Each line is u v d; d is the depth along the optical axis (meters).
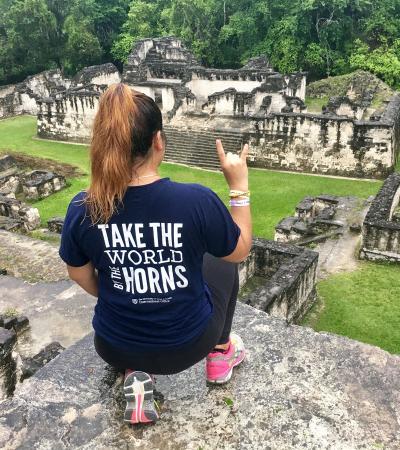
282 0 43.66
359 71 37.22
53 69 43.25
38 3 44.06
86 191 2.63
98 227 2.56
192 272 2.64
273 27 44.53
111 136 2.40
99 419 3.24
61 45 47.69
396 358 3.64
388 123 22.64
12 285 12.00
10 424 3.23
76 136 31.88
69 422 3.23
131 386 3.02
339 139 23.80
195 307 2.74
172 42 39.38
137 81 33.56
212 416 3.22
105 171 2.42
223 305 3.03
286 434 3.10
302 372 3.55
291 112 25.70
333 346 3.78
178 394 3.38
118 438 3.11
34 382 3.55
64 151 30.23
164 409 3.27
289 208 20.95
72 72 48.78
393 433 3.09
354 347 3.76
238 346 3.50
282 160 25.66
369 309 11.92
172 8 45.03
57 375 3.61
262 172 25.73
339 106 29.30
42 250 14.56
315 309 12.14
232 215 2.85
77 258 2.75
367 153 23.50
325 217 17.55
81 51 46.59
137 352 2.78
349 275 13.57
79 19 47.41
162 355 2.78
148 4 49.34
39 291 11.70
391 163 23.45
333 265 14.30
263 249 12.62
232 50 47.25
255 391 3.40
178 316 2.70
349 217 17.70
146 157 2.53
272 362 3.64
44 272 13.11
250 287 12.66
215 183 24.41
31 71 47.47
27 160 28.53
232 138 26.91
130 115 2.40
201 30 45.81
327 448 3.02
